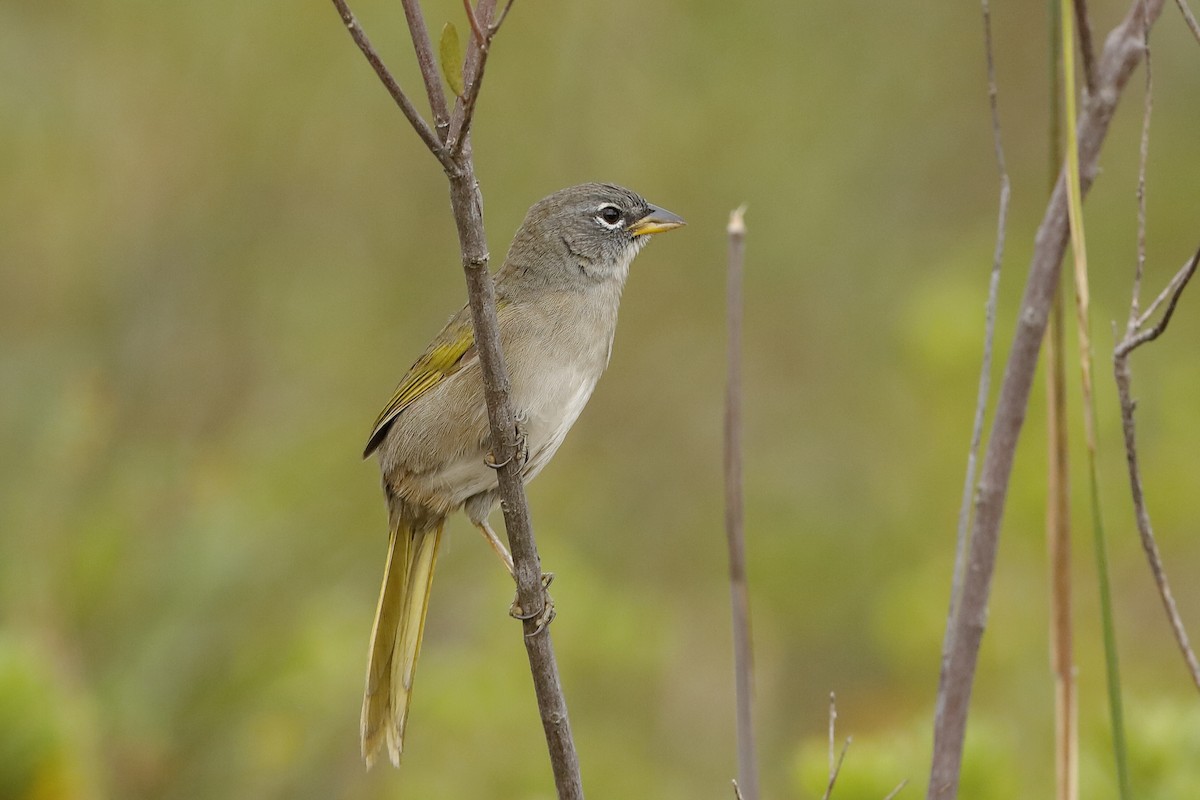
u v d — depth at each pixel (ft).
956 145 55.42
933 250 52.90
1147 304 49.83
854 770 23.18
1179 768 24.38
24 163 46.91
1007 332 39.04
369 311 48.91
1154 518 39.63
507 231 49.29
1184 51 55.47
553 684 20.08
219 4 48.11
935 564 39.29
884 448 48.55
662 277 51.34
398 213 49.65
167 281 47.78
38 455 36.60
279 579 35.55
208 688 32.83
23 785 23.99
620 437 50.34
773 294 52.03
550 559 40.14
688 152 50.98
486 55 16.63
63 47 47.67
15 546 33.73
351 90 48.70
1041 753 33.88
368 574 40.32
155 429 45.03
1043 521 36.04
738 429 21.68
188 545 33.83
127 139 48.19
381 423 28.60
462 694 36.70
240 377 47.32
